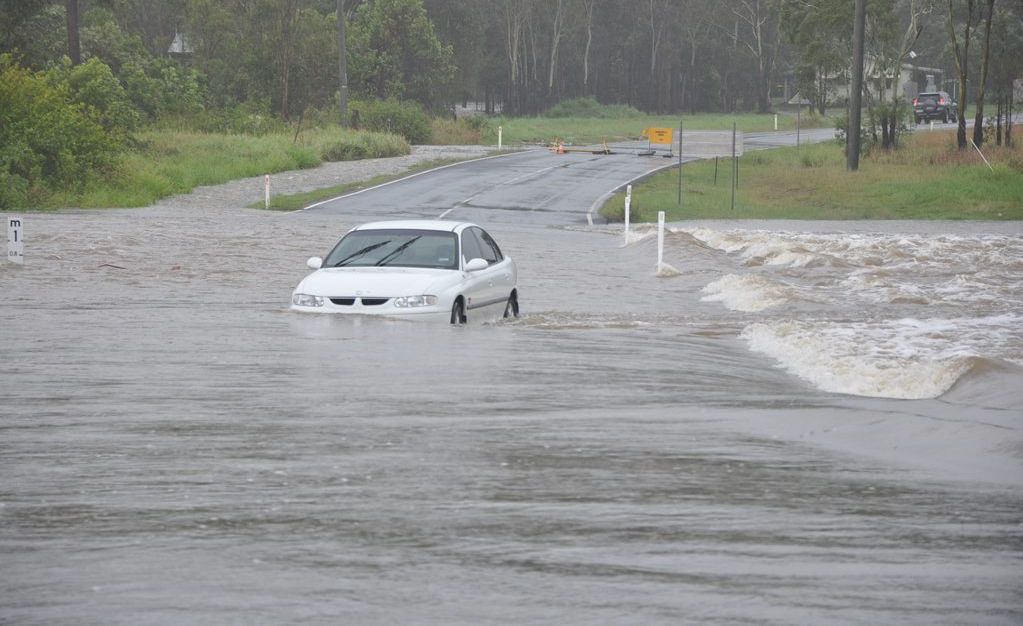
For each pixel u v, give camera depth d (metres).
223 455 26.81
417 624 15.73
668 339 52.03
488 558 18.91
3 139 155.88
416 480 24.52
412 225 59.97
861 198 175.88
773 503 23.05
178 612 16.12
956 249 103.62
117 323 52.28
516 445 28.36
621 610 16.36
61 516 21.39
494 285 59.31
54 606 16.36
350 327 51.50
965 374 40.06
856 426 31.69
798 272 87.94
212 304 60.50
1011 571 18.56
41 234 99.69
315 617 15.97
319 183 188.25
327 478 24.62
